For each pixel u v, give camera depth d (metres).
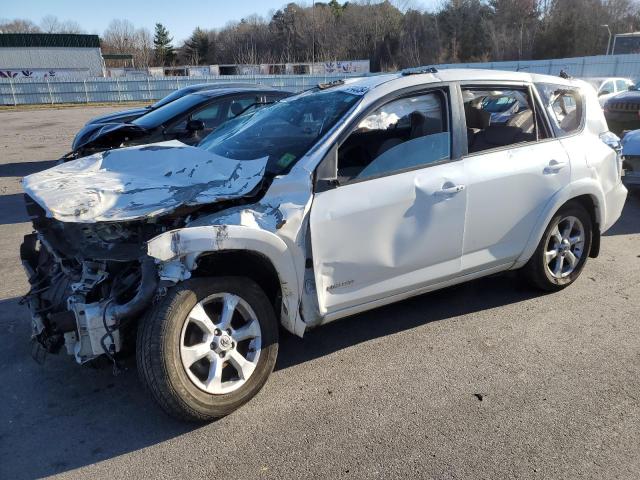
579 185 4.44
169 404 2.87
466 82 3.98
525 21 62.34
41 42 49.03
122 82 38.59
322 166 3.34
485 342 3.93
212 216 3.07
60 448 2.90
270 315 3.23
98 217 2.82
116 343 2.90
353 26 67.88
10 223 7.38
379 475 2.66
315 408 3.20
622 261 5.55
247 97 8.56
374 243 3.50
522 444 2.87
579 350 3.81
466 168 3.86
